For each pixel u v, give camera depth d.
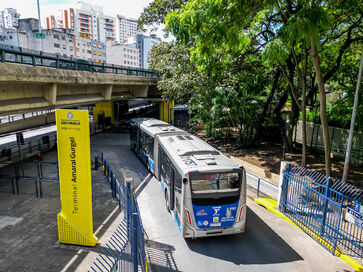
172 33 8.65
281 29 7.93
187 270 7.58
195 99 22.02
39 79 12.88
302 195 10.10
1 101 11.87
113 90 24.36
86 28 130.12
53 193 12.98
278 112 20.39
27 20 67.75
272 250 8.56
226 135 24.73
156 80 28.80
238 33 8.50
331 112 17.64
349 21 16.16
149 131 15.95
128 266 6.06
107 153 21.42
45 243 8.79
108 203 11.87
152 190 13.55
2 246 8.60
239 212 8.77
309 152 19.20
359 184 12.85
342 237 8.68
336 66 16.75
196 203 8.45
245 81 19.69
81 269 7.47
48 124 23.42
